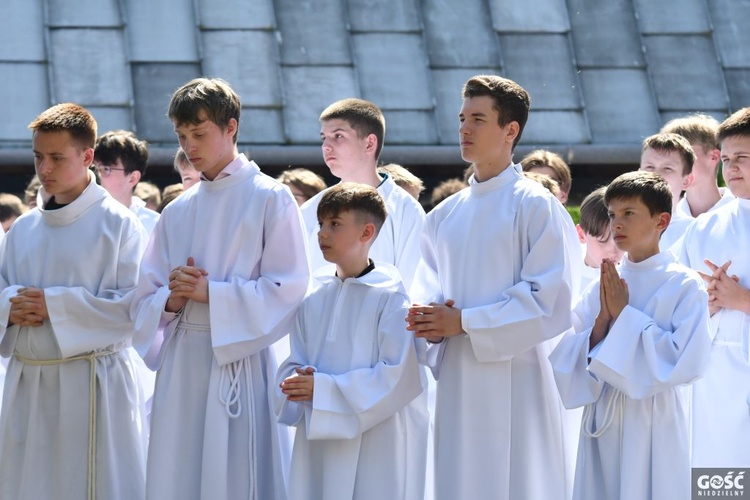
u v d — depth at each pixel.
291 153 39.44
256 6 41.59
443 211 22.41
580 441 21.16
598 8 43.06
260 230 22.11
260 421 22.09
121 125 39.28
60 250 23.11
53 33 40.25
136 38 40.53
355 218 21.23
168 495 21.70
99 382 22.91
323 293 21.80
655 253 21.19
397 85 40.97
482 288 21.44
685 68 42.44
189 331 21.94
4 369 26.02
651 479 20.47
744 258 23.09
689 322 20.33
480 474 21.20
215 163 22.30
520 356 21.56
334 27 41.62
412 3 42.31
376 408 20.72
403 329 21.08
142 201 29.56
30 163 38.28
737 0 43.78
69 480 22.73
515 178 21.80
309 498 21.25
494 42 42.03
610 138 41.16
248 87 40.34
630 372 20.28
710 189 26.09
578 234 24.00
